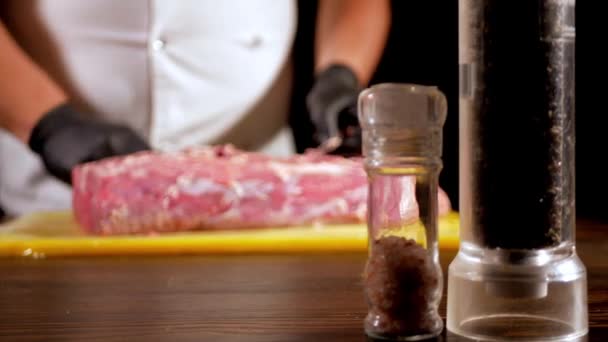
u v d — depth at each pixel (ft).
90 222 3.60
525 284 2.10
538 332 2.11
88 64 5.21
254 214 3.63
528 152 2.08
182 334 2.19
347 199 3.71
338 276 2.83
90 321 2.32
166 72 5.31
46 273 2.96
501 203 2.11
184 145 5.44
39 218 4.14
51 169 4.53
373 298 2.15
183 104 5.38
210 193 3.59
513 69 2.08
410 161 2.19
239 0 5.34
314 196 3.68
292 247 3.33
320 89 5.01
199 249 3.32
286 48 5.51
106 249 3.30
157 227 3.59
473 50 2.12
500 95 2.09
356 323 2.26
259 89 5.44
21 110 4.58
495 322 2.14
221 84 5.41
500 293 2.12
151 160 3.87
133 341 2.14
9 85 4.59
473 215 2.15
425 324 2.13
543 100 2.08
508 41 2.08
